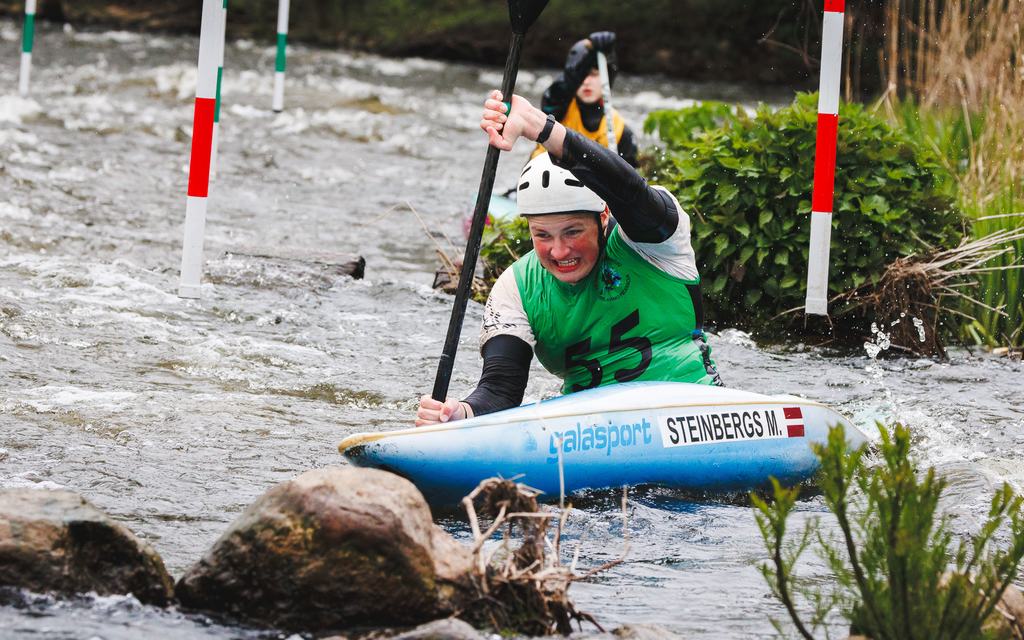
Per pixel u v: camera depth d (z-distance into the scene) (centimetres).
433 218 2778
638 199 1089
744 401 1139
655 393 1116
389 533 721
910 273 1834
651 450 1083
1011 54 2423
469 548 773
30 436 1162
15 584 732
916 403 1523
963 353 1880
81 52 5809
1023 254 1950
